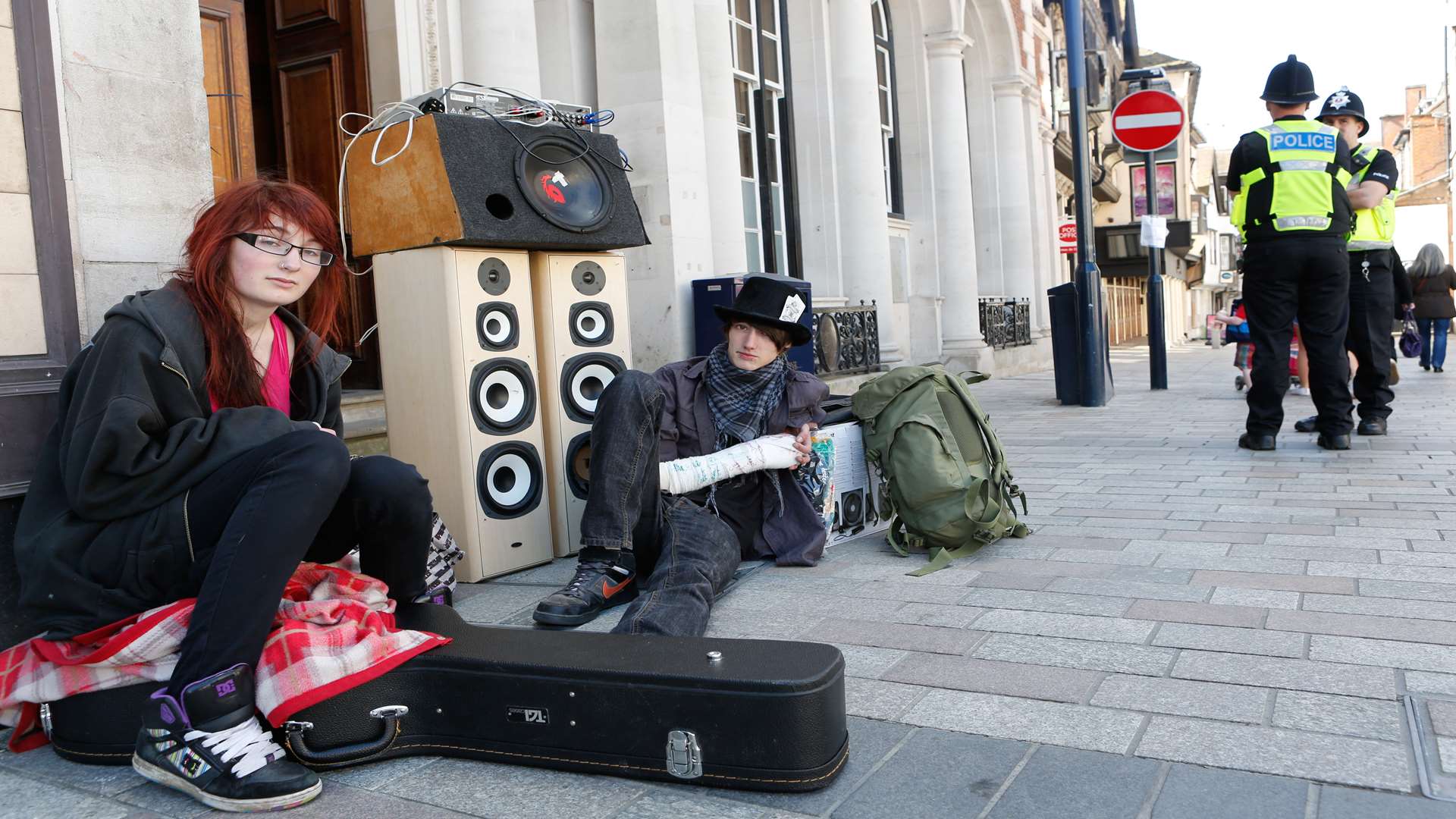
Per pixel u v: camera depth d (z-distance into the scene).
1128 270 34.12
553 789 2.03
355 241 3.84
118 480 2.09
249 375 2.29
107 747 2.19
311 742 2.10
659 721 2.02
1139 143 10.92
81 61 2.90
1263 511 4.32
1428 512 4.15
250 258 2.26
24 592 2.21
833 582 3.46
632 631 2.74
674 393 3.64
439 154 3.54
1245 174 5.89
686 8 6.71
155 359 2.13
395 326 3.73
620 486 3.14
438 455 3.68
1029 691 2.41
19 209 2.75
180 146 3.15
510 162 3.76
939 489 3.60
